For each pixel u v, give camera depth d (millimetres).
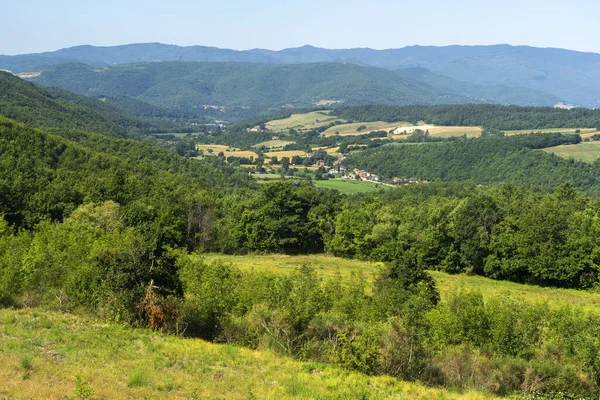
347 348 21141
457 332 23672
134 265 22969
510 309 24797
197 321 23438
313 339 22406
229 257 68125
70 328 20438
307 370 19656
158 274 23234
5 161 67938
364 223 71438
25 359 15117
